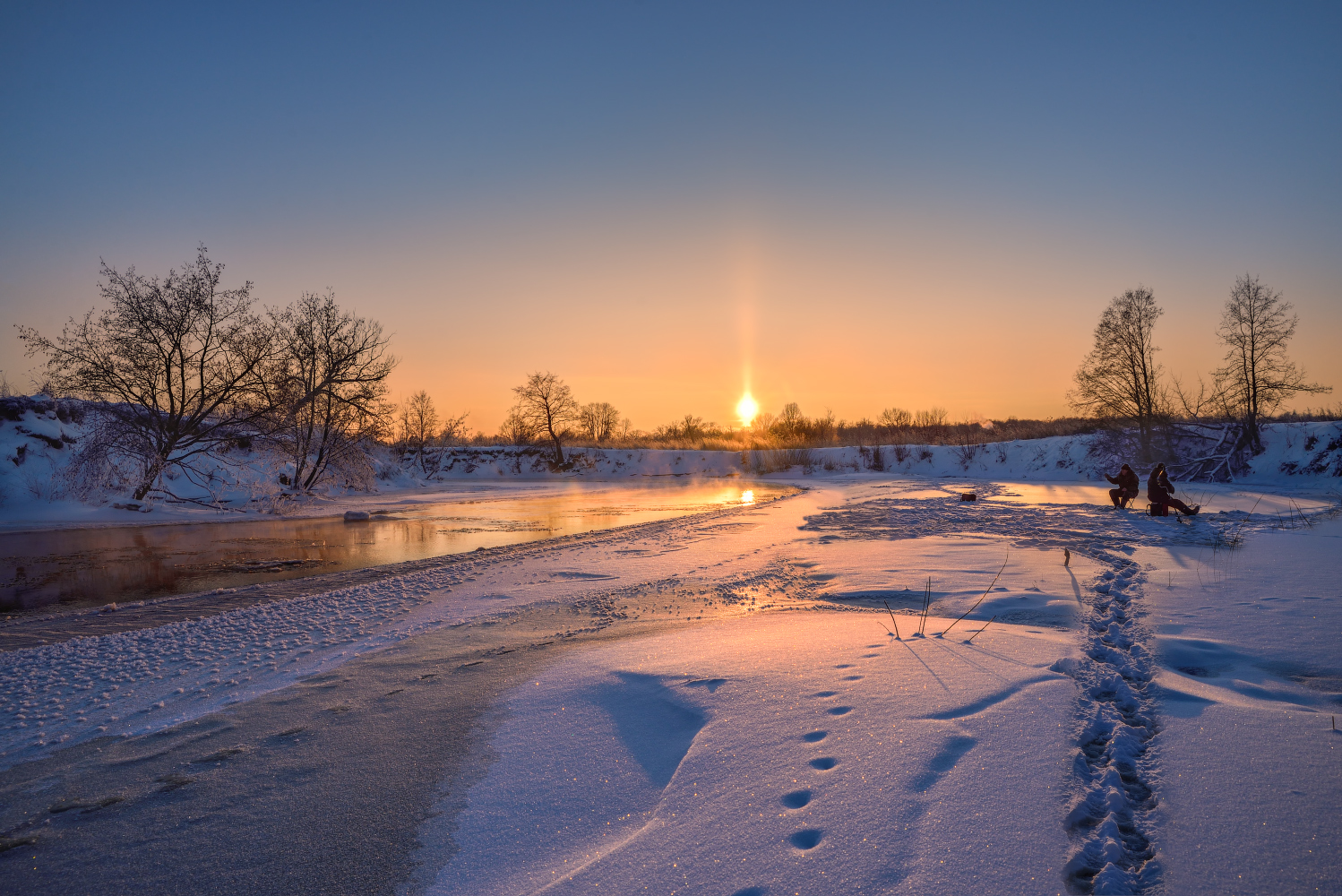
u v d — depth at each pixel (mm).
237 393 23547
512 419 58531
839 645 6355
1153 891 2756
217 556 14234
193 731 5234
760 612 8367
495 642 7418
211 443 24328
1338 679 5184
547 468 55281
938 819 3363
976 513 18656
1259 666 5539
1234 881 2793
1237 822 3207
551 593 9883
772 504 23656
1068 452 35812
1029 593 8453
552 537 16969
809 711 4793
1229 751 3906
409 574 11758
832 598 8969
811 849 3199
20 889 3348
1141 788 3635
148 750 4934
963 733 4273
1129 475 18875
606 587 10242
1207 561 10195
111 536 17500
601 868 3195
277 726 5270
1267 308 27578
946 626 7027
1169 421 30094
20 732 5379
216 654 7316
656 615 8477
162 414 23266
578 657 6633
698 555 13016
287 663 6930
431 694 5816
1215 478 27469
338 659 6984
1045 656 5812
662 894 2969
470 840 3619
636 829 3613
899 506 21391
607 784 4141
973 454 40375
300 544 15992
